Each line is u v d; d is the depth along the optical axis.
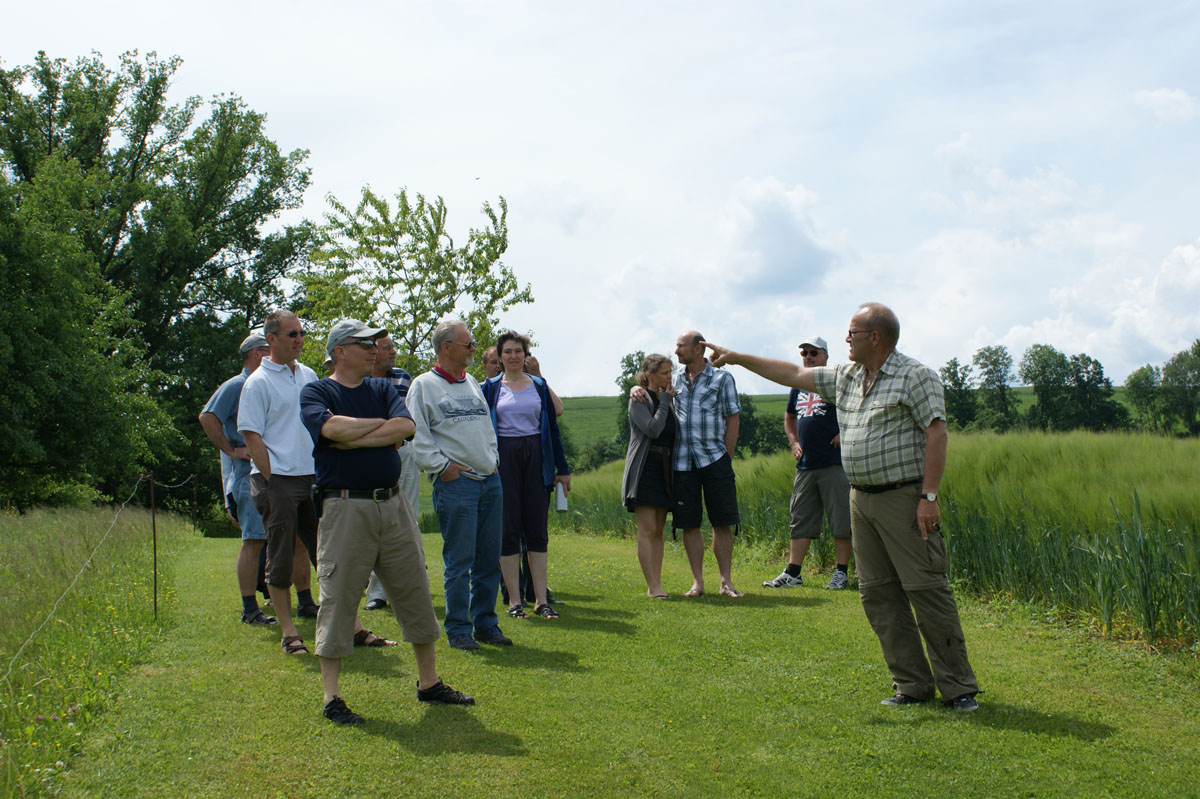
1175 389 71.12
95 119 33.31
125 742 3.46
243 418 4.98
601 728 3.78
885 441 4.12
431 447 5.03
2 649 4.42
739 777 3.31
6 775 2.98
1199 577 5.15
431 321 21.11
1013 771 3.37
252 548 5.69
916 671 4.19
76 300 26.08
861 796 3.17
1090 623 5.72
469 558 5.15
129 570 7.16
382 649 5.03
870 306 4.18
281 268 37.94
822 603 6.54
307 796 3.04
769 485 10.41
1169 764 3.44
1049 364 70.81
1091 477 7.85
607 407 105.88
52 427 25.62
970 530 6.93
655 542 6.97
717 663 4.82
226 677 4.36
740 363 4.68
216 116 36.41
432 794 3.09
